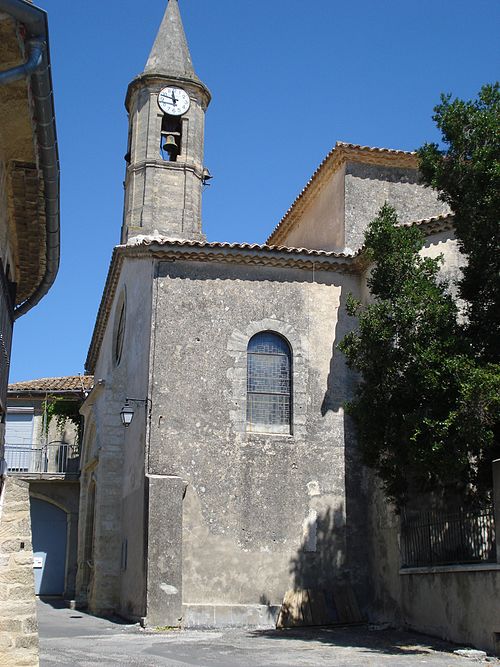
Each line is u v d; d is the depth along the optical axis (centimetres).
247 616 1759
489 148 1431
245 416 1892
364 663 1212
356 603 1803
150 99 2852
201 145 2891
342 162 2239
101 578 2112
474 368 1374
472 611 1384
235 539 1809
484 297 1505
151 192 2761
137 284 2131
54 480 3025
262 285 1986
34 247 1166
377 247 1572
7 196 1017
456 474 1420
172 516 1756
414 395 1448
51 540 3084
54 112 881
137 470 1927
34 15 740
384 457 1625
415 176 2270
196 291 1947
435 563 1559
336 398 1948
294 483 1870
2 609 805
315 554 1834
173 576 1720
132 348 2127
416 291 1488
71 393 3319
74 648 1367
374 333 1495
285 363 1967
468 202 1447
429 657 1283
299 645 1434
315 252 1997
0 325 939
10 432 3325
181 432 1848
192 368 1895
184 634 1612
